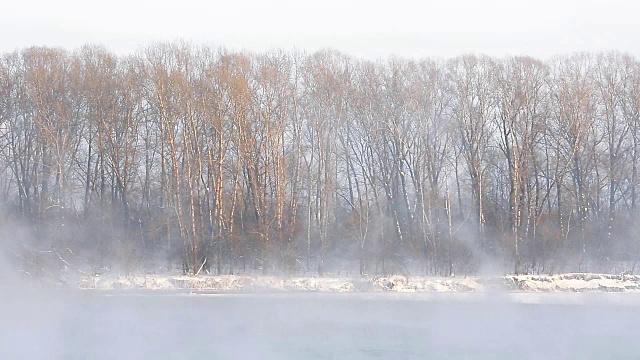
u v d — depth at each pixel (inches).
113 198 2260.1
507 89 2325.3
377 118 2324.1
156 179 2300.7
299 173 2213.3
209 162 2201.0
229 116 2185.0
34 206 2222.0
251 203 2209.6
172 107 2154.3
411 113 2310.5
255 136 2208.4
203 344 1218.6
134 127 2272.4
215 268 2090.3
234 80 2171.5
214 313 1518.2
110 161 2251.5
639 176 2354.8
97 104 2234.3
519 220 2198.6
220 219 2106.3
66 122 2226.9
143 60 2299.5
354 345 1224.2
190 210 2101.4
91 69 2277.3
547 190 2285.9
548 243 2139.5
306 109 2273.6
